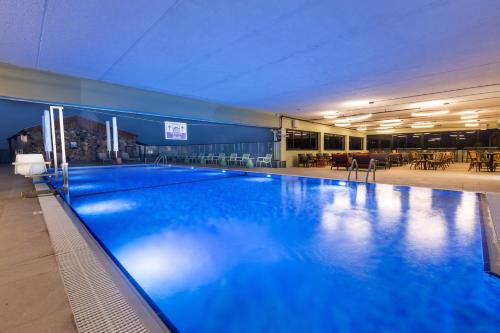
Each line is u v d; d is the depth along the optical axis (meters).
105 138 19.17
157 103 7.05
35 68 4.90
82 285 1.64
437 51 4.02
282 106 9.22
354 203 5.03
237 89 6.57
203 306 1.90
